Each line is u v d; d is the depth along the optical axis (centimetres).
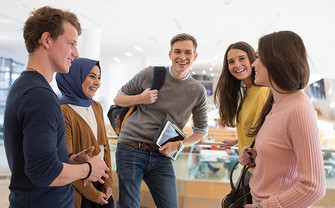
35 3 554
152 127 195
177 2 544
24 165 95
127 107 205
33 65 103
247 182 169
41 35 101
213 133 812
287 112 101
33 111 89
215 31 739
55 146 94
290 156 102
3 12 616
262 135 112
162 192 198
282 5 542
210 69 1370
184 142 200
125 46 968
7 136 96
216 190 232
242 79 172
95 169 108
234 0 525
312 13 580
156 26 712
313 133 93
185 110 202
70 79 165
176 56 191
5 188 372
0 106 1013
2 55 1032
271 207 98
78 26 110
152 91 188
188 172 236
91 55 745
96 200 160
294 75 102
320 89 1173
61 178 94
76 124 161
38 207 98
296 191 92
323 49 884
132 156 194
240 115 179
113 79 1401
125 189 193
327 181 211
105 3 554
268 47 107
